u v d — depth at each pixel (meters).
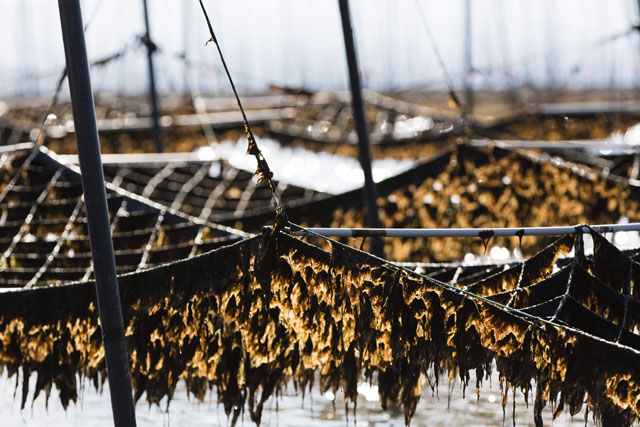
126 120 31.50
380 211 14.91
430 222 14.89
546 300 7.47
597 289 7.41
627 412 6.50
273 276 7.08
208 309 7.31
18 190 13.71
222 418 11.25
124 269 11.54
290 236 7.05
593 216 14.97
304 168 31.14
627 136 28.11
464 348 6.91
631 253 8.57
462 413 11.20
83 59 7.09
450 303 6.93
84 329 8.16
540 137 27.69
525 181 15.06
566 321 7.11
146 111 34.09
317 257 7.03
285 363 7.21
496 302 7.10
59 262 11.63
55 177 13.90
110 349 7.06
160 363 7.48
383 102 33.88
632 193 14.90
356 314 7.01
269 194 17.66
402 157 27.47
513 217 14.94
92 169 7.08
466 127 15.77
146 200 13.31
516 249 14.49
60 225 12.70
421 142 27.20
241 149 30.09
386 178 15.09
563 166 15.11
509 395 12.03
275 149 31.56
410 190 15.02
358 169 31.08
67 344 8.23
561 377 6.70
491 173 15.13
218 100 38.34
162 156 17.97
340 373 7.13
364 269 6.98
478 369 6.88
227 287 7.22
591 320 7.09
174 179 17.70
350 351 7.08
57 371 8.27
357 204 14.16
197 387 7.77
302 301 7.07
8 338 8.43
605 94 40.00
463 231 7.34
